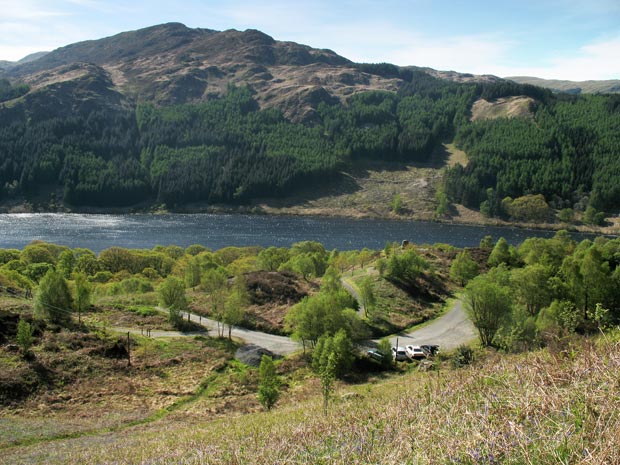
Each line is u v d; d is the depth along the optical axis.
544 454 5.38
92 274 93.75
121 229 169.38
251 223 191.00
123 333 54.88
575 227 180.75
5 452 24.86
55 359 42.22
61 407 35.12
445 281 80.38
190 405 38.28
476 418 6.89
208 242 146.75
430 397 9.80
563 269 58.25
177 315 61.03
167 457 14.32
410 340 55.59
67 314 55.31
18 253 99.44
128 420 33.25
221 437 16.89
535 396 6.93
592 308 53.59
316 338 50.69
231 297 58.03
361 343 52.91
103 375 42.28
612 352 7.55
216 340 55.81
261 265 90.06
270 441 11.20
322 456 8.27
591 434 5.49
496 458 5.68
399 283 75.00
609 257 75.38
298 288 73.12
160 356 48.81
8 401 34.59
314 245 107.12
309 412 20.11
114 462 17.02
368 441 8.24
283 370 47.59
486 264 89.38
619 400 5.96
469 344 52.31
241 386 43.59
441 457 6.15
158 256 103.81
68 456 21.80
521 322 46.22
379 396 18.73
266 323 61.97
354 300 62.38
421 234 165.62
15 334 44.94
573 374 7.36
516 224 188.88
